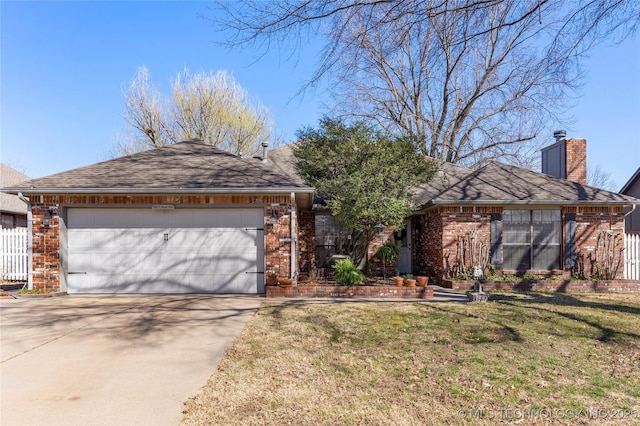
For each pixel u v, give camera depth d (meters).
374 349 5.80
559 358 5.41
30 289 10.52
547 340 6.23
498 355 5.52
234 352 5.69
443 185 15.86
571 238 12.83
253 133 27.16
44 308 8.77
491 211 12.81
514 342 6.11
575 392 4.32
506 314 8.07
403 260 15.67
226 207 10.95
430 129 23.36
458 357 5.43
